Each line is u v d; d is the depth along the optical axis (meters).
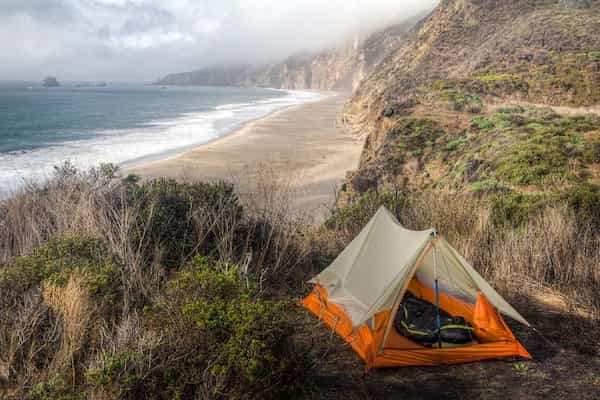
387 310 4.59
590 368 4.37
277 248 6.26
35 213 6.18
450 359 4.54
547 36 37.78
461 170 16.95
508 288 6.09
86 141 42.75
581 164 13.59
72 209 6.01
